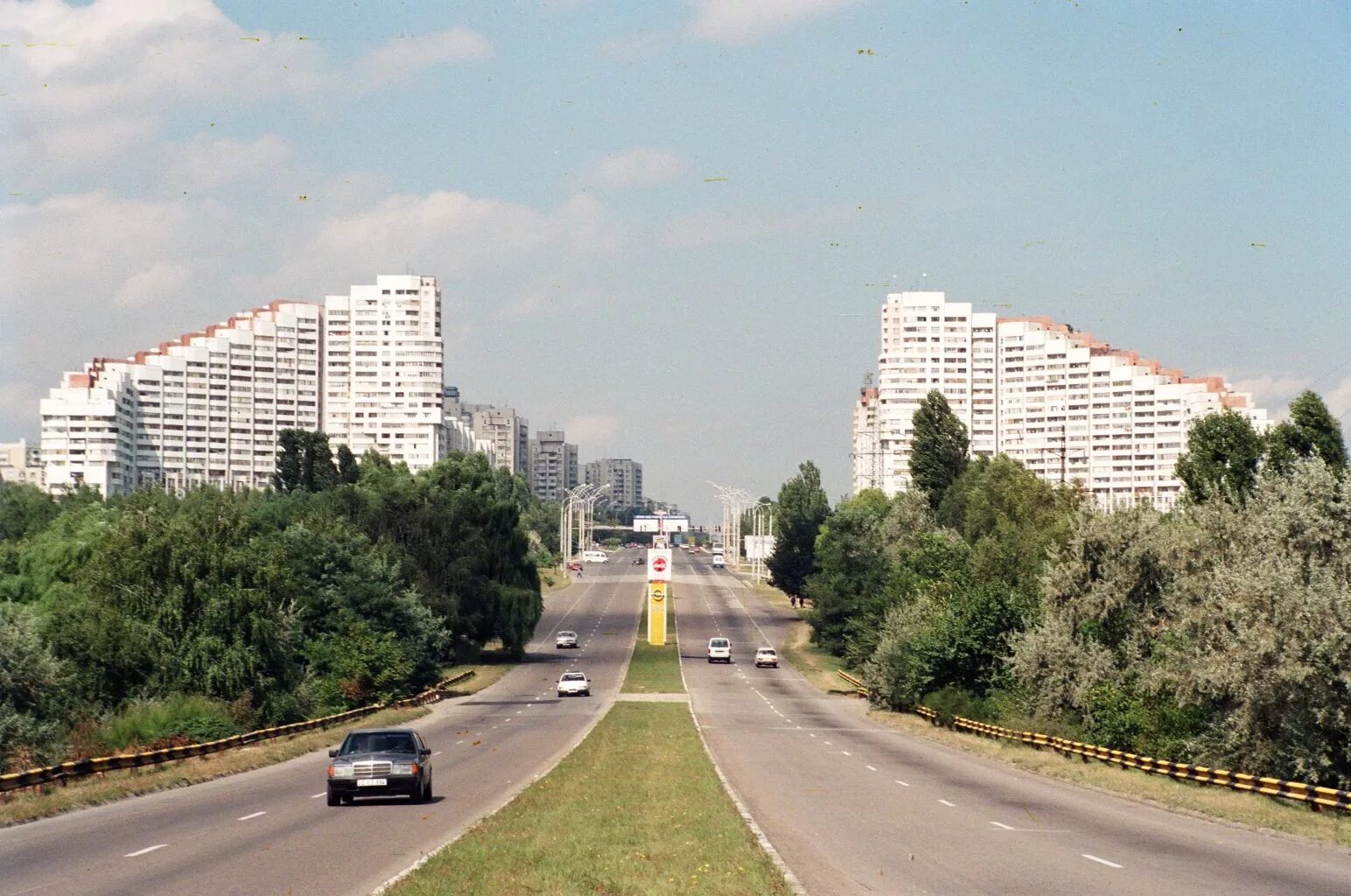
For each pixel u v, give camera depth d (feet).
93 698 206.90
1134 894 67.72
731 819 99.66
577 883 69.41
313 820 101.14
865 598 401.49
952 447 495.82
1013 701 218.59
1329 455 230.89
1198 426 246.06
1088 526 206.18
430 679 312.09
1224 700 150.00
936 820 103.71
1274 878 74.08
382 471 535.60
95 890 67.15
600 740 198.29
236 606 219.82
